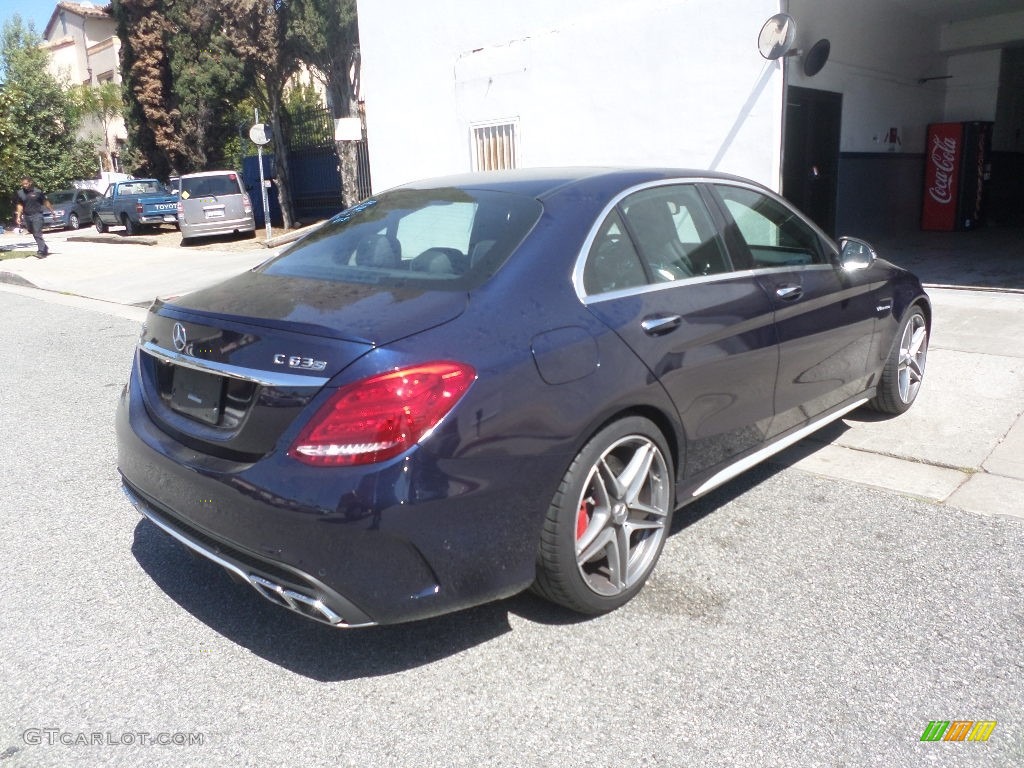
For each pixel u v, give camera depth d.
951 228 13.87
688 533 4.03
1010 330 7.07
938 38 14.05
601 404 3.04
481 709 2.83
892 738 2.64
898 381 5.30
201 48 24.11
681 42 9.28
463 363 2.75
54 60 42.22
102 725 2.80
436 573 2.76
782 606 3.38
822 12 10.31
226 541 2.85
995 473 4.60
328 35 18.12
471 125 11.73
